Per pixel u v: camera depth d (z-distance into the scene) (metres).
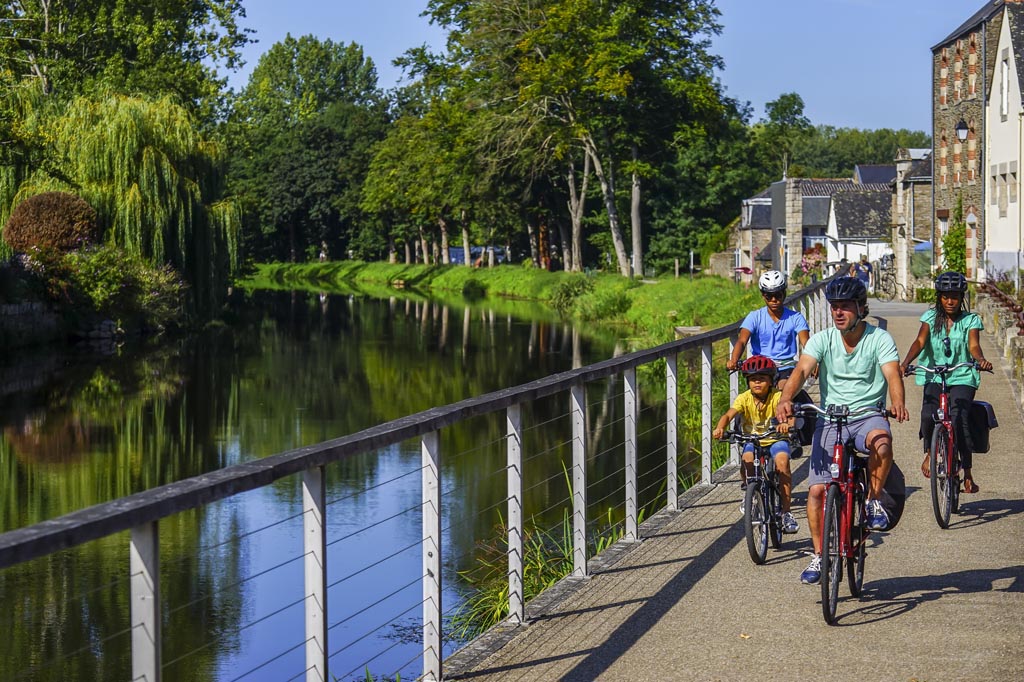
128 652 10.70
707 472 10.67
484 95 63.19
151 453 21.66
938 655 6.00
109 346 41.22
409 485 17.09
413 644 10.17
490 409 6.16
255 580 12.70
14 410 26.52
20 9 58.09
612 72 57.09
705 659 6.01
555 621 6.72
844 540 6.72
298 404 27.94
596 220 80.06
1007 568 7.67
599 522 13.76
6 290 39.31
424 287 92.81
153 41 59.94
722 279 51.12
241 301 68.19
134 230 45.38
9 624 11.38
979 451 9.04
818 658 5.99
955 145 47.16
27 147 41.31
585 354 38.72
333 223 115.25
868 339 6.80
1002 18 42.00
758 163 91.81
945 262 46.38
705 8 59.34
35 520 16.50
